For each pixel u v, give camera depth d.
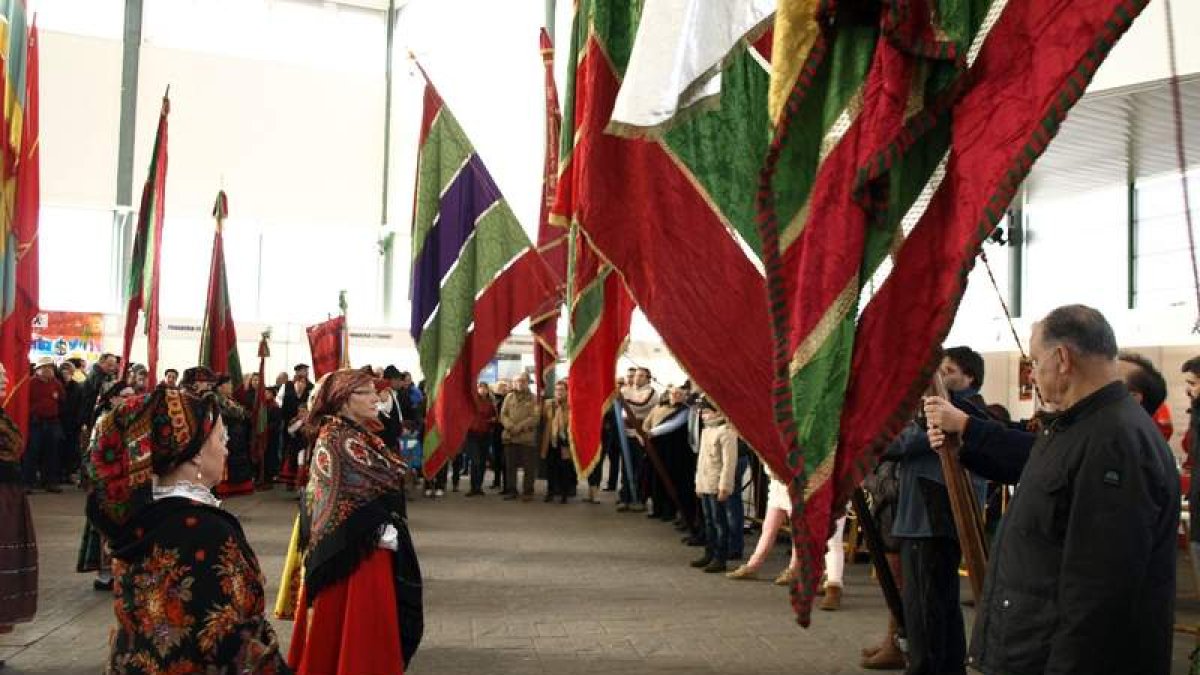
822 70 2.51
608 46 3.81
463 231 8.11
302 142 26.58
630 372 13.68
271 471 15.41
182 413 2.41
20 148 7.50
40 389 13.77
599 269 5.10
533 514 12.70
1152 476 2.42
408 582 4.32
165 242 25.47
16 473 5.37
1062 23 2.07
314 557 4.14
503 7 24.06
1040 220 15.12
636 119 3.02
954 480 3.17
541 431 14.24
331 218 26.78
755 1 3.12
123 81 24.92
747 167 3.27
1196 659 2.79
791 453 2.33
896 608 4.34
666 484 9.52
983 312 12.91
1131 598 2.34
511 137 23.33
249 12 26.83
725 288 3.19
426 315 8.08
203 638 2.28
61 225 24.59
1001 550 2.71
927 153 2.36
